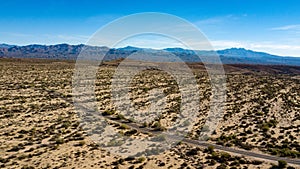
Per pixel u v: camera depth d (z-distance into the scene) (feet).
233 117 246.27
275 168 142.51
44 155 156.46
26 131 197.47
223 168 141.79
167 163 148.46
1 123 215.72
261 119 241.35
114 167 142.00
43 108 266.36
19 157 151.94
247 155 161.07
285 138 193.47
